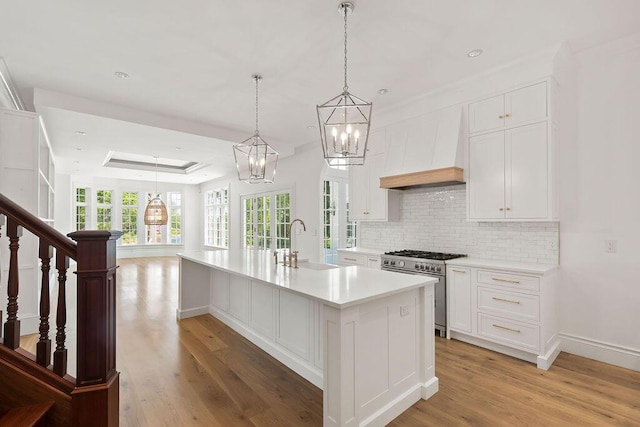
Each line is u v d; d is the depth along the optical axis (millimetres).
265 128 5152
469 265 3322
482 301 3232
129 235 10570
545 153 3025
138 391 2453
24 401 1698
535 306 2891
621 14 2418
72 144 5273
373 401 2055
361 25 2516
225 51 2887
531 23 2523
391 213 4496
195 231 11117
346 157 2402
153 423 2080
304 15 2391
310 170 6109
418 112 4012
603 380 2623
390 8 2318
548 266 3092
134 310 4582
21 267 3566
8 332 1767
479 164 3484
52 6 2268
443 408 2256
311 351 2650
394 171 4164
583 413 2189
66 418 1731
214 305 4305
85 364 1746
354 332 1935
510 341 3039
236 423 2090
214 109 4297
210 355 3098
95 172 8367
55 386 1734
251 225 8016
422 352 2410
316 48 2846
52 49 2828
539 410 2227
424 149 3879
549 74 2994
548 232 3275
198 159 6578
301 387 2525
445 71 3295
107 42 2730
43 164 4879
